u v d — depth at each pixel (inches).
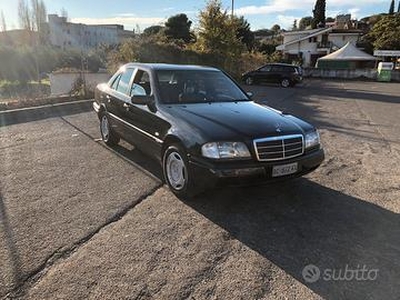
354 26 2618.1
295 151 156.4
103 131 261.0
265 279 109.0
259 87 920.3
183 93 193.5
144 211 152.6
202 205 159.3
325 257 121.4
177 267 113.6
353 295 102.9
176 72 205.2
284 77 940.6
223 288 104.2
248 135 147.8
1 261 114.5
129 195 168.7
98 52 900.6
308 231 138.9
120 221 143.3
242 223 144.1
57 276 107.7
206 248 125.0
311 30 2091.5
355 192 180.5
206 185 147.6
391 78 1316.4
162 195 169.6
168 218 146.8
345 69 1460.4
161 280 106.9
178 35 1903.3
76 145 255.9
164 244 126.9
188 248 124.7
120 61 629.9
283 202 165.2
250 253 122.6
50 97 474.9
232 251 123.7
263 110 184.1
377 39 1932.8
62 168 205.2
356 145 285.7
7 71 1157.7
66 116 376.2
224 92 207.6
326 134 328.8
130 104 206.4
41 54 1259.2
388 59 1770.4
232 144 144.8
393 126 374.9
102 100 252.8
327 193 177.9
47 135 286.5
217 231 137.1
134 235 132.6
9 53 1165.1
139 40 695.1
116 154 234.5
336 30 2006.6
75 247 123.4
